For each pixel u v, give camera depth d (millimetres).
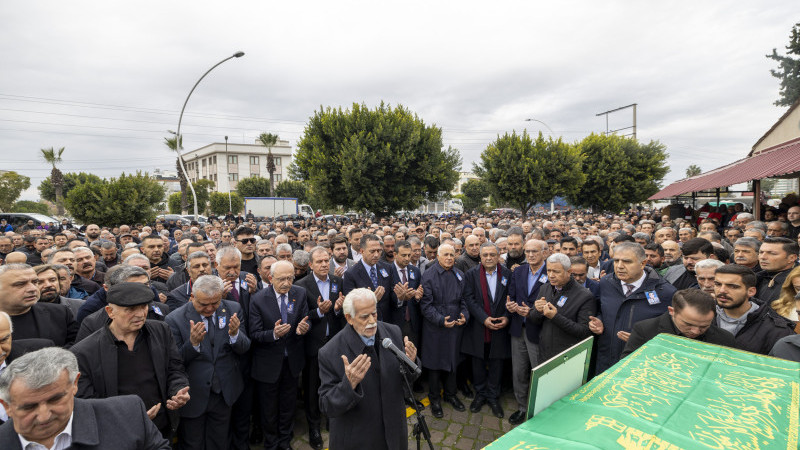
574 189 25469
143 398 2775
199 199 50438
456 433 4148
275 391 3910
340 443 2791
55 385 1706
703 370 2090
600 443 1435
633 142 30500
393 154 20875
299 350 4078
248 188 50688
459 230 9570
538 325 4230
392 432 2818
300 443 4133
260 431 4234
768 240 3930
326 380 2764
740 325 3027
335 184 21484
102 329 2732
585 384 1973
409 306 5027
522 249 5848
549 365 1717
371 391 2818
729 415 1635
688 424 1561
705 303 2594
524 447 1437
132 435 2049
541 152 23859
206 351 3322
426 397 4980
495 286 4707
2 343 2363
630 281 3686
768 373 2035
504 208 45938
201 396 3299
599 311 4027
